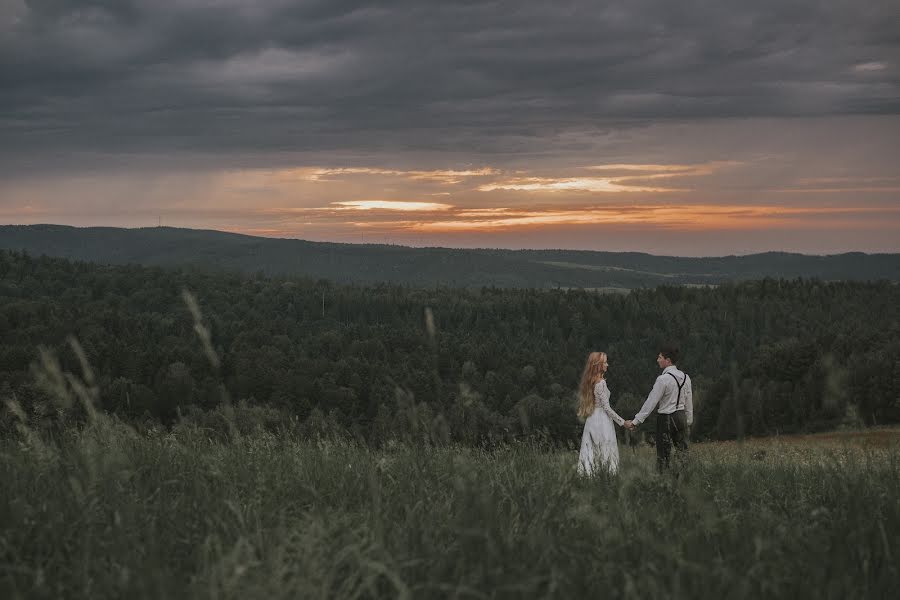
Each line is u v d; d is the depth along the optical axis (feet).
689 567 9.63
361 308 643.86
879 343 264.52
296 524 11.71
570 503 14.69
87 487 13.56
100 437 18.26
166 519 12.56
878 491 15.49
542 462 21.07
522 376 401.08
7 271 638.53
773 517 13.38
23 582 9.35
